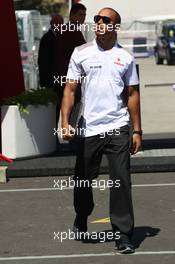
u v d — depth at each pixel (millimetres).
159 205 10844
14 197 11609
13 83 14609
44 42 14523
